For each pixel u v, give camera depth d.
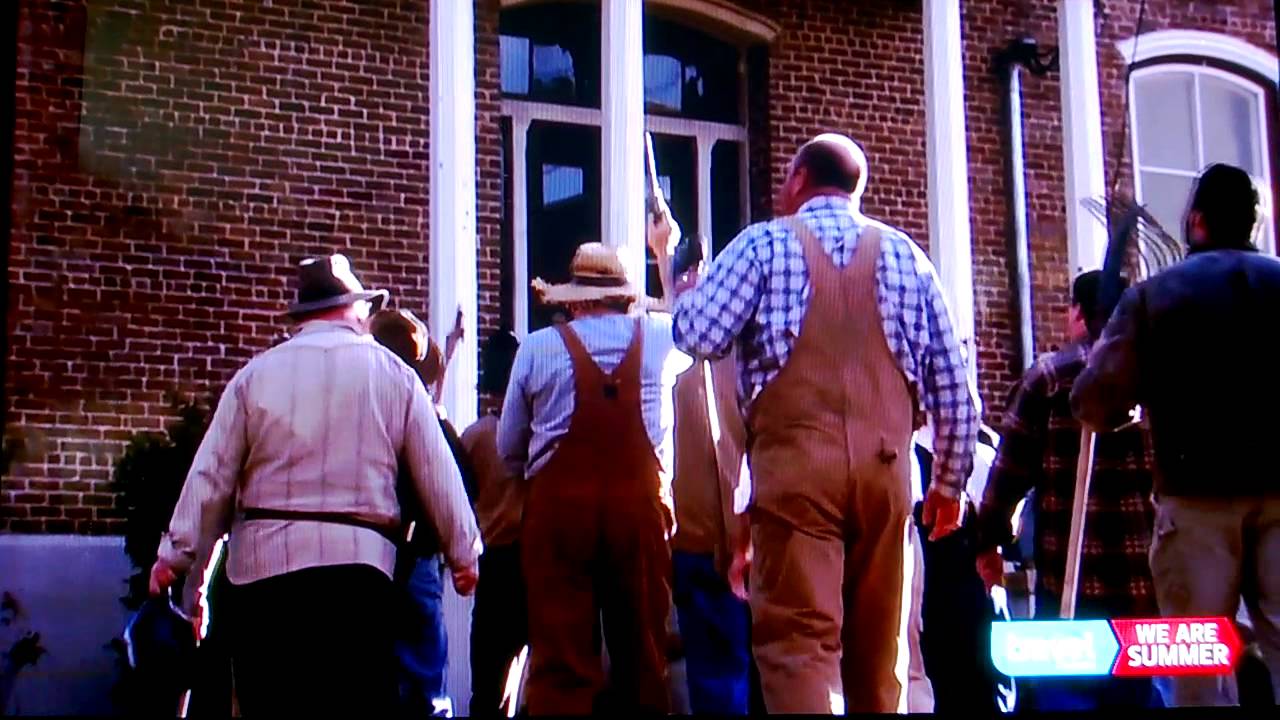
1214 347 4.59
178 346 7.51
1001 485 5.39
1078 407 4.76
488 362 6.65
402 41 8.02
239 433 4.44
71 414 7.27
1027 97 8.73
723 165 8.96
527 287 8.49
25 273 7.33
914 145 9.01
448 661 6.73
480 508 5.76
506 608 5.71
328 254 7.81
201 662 5.62
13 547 6.84
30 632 6.72
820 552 4.30
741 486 4.51
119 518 7.06
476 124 8.29
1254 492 4.56
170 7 7.68
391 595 4.47
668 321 5.13
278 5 7.86
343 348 4.53
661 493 4.99
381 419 4.50
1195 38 8.84
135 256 7.52
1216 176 4.75
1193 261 4.68
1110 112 8.73
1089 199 8.33
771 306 4.36
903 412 4.38
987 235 8.62
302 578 4.37
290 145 7.82
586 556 4.96
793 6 8.94
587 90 8.74
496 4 8.39
